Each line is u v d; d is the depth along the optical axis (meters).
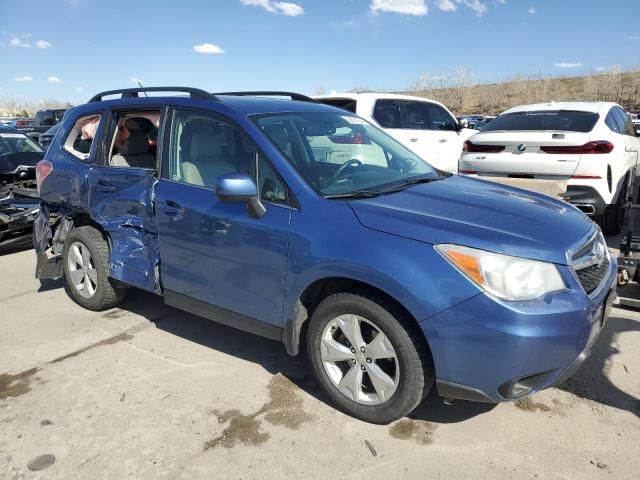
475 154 6.82
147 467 2.75
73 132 4.77
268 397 3.34
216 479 2.65
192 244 3.58
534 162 6.30
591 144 6.01
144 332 4.34
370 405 2.99
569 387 3.35
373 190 3.30
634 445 2.80
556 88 72.81
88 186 4.38
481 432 2.94
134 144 4.64
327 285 3.15
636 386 3.34
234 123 3.51
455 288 2.57
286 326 3.20
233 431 3.01
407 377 2.80
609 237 6.73
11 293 5.43
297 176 3.19
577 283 2.65
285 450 2.85
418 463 2.71
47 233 4.99
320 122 3.85
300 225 3.04
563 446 2.81
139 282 4.15
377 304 2.82
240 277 3.36
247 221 3.25
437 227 2.73
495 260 2.56
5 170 7.69
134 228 4.10
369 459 2.76
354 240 2.83
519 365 2.53
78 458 2.82
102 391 3.46
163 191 3.78
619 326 4.14
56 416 3.20
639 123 19.58
